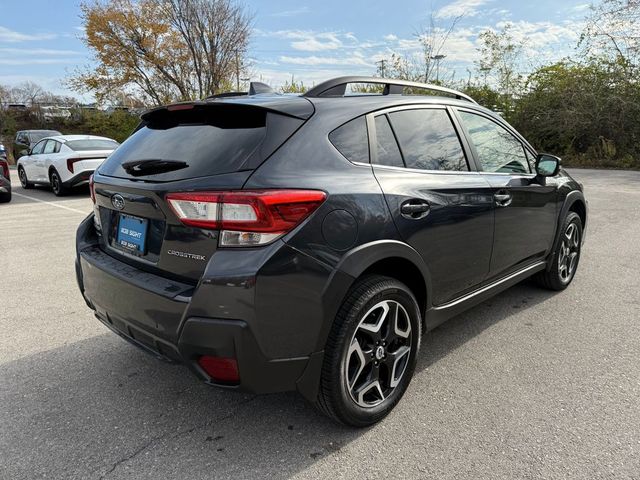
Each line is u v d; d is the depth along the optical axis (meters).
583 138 17.00
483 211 3.03
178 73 26.20
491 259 3.22
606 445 2.25
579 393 2.69
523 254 3.62
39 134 21.94
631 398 2.63
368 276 2.38
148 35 25.58
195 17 23.34
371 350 2.40
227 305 1.95
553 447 2.25
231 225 1.96
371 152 2.51
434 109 3.05
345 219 2.19
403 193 2.49
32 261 5.57
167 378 2.96
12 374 3.01
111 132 29.28
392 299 2.44
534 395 2.69
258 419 2.53
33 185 13.24
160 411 2.61
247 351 1.98
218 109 2.42
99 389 2.83
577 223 4.39
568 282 4.41
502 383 2.83
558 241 4.07
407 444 2.30
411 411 2.57
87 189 11.76
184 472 2.13
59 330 3.66
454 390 2.76
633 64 15.81
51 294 4.45
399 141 2.69
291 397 2.75
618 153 16.05
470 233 2.95
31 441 2.36
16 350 3.33
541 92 18.14
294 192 2.04
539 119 17.86
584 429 2.37
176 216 2.08
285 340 2.06
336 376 2.23
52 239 6.68
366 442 2.33
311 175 2.16
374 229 2.30
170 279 2.18
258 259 1.95
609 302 4.05
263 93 2.82
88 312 4.02
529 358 3.12
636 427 2.38
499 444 2.28
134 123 28.47
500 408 2.57
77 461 2.21
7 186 10.01
